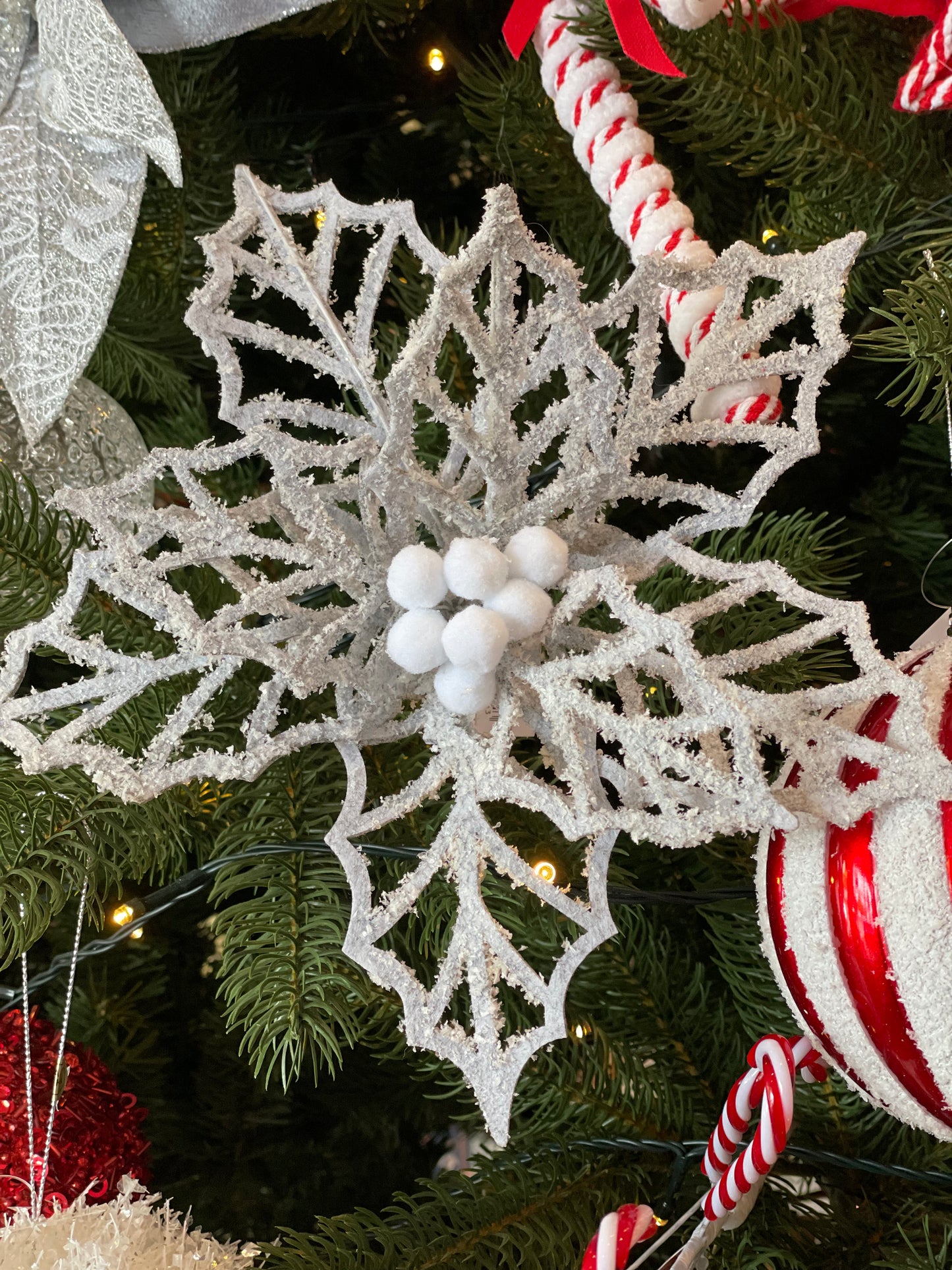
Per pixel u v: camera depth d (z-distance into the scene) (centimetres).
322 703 50
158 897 48
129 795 35
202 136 56
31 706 35
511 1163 48
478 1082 37
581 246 55
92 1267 37
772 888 38
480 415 38
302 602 51
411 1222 45
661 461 58
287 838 49
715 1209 39
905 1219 46
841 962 36
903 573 58
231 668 36
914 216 49
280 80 60
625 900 45
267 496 39
